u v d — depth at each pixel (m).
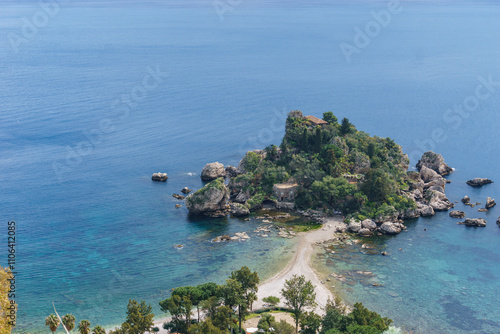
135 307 127.06
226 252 187.12
